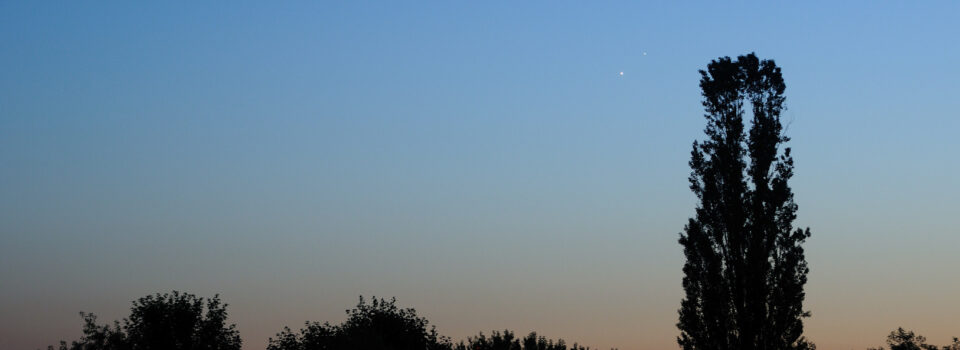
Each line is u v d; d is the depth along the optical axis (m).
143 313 55.62
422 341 62.47
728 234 49.38
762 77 51.12
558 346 61.66
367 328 59.50
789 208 49.00
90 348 54.97
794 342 47.50
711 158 50.69
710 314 48.53
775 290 47.88
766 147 49.91
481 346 61.72
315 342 60.50
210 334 55.94
